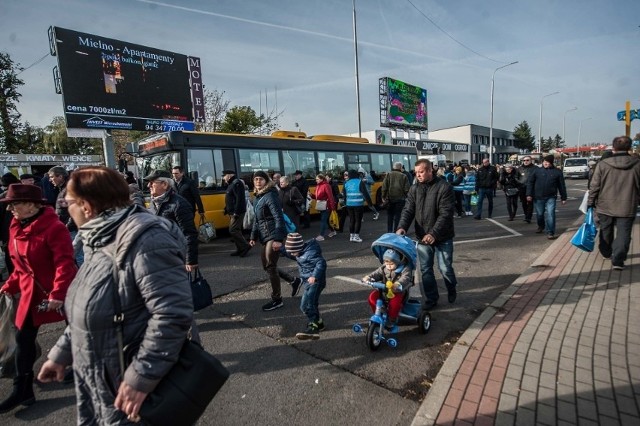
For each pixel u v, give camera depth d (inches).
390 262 148.4
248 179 390.0
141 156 398.0
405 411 107.9
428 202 175.6
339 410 108.7
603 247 230.7
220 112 1007.0
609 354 126.4
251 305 194.1
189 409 60.2
